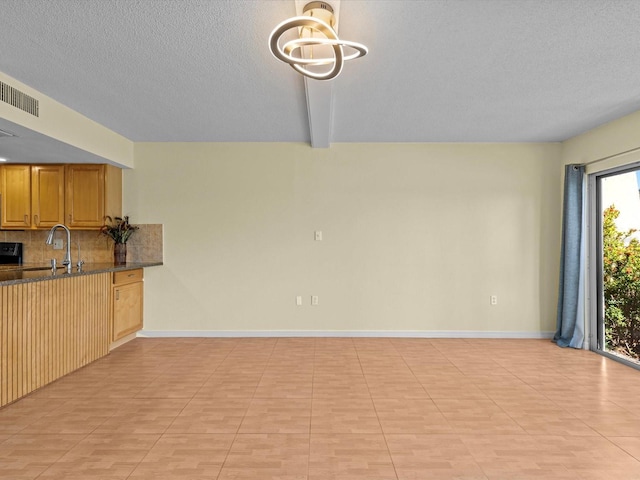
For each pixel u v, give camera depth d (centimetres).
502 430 272
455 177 534
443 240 534
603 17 235
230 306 537
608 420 288
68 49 272
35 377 340
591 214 485
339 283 536
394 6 224
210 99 371
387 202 535
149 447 247
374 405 312
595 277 482
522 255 533
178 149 537
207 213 538
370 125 456
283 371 394
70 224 502
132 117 426
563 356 450
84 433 265
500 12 231
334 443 253
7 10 226
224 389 346
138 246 537
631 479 216
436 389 346
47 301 355
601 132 456
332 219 536
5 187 503
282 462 230
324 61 214
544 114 415
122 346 489
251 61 292
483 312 534
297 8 217
